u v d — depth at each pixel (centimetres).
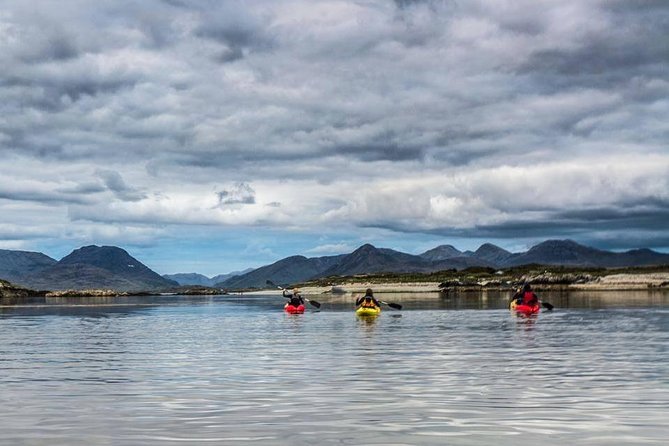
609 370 2084
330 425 1324
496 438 1206
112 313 6975
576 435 1224
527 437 1212
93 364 2403
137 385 1870
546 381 1872
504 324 4256
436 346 2917
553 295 9475
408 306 6969
